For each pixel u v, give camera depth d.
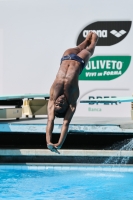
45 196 29.00
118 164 36.66
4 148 37.75
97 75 47.12
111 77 47.06
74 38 47.19
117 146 39.72
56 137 39.41
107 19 46.88
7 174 34.91
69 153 36.69
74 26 47.09
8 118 41.59
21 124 37.34
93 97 47.16
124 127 36.84
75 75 33.00
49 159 37.25
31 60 47.53
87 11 46.97
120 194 29.52
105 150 36.59
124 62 47.03
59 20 47.16
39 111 43.16
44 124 37.25
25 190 30.39
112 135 40.06
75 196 29.00
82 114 47.00
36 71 47.56
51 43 47.34
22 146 39.69
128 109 46.69
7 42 47.47
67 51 34.53
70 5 46.97
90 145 40.31
